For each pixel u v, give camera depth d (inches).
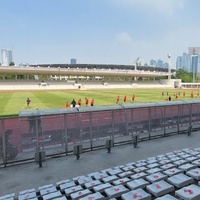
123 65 5132.9
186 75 6018.7
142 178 261.4
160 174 260.1
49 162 395.2
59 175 343.9
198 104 631.2
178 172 263.7
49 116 419.2
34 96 2124.8
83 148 444.8
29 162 392.5
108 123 477.4
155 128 543.5
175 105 563.8
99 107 485.7
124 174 283.4
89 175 307.6
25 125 403.2
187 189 205.6
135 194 210.1
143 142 504.1
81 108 471.8
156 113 540.1
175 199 192.9
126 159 403.9
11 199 251.8
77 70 3841.0
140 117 520.1
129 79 5027.1
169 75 4729.3
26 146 406.9
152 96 2149.4
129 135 507.8
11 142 394.3
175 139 526.0
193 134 569.9
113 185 247.8
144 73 4522.6
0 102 1583.4
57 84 3735.2
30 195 253.6
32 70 3452.3
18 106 1353.3
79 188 253.4
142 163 334.0
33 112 431.2
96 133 465.7
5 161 378.0
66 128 423.5
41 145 411.2
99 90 3294.8
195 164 290.7
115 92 2800.2
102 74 4153.5
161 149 455.5
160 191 214.2
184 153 375.2
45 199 234.8
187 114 601.9
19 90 3149.6
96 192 227.9
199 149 411.5
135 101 1660.9
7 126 426.3
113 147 469.4
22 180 329.7
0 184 318.7
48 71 3595.0
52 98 1907.0
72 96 2123.5
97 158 410.6
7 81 3499.0
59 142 433.4
